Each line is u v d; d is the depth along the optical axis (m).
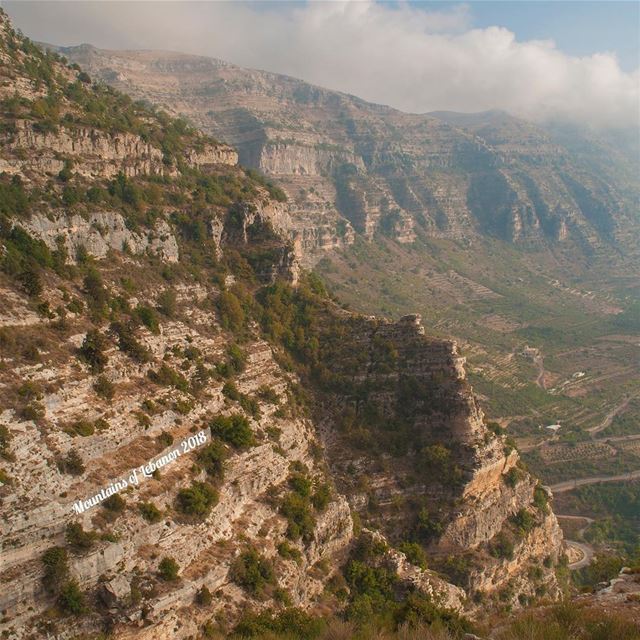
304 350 133.25
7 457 66.44
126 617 66.38
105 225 108.88
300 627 74.31
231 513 88.62
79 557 66.31
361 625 68.62
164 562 73.06
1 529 62.38
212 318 118.81
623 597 57.41
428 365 130.12
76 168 115.50
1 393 70.75
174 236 123.62
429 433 126.38
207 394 100.75
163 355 100.50
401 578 102.19
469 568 115.00
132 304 103.31
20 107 117.06
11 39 141.00
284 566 88.94
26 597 62.22
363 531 108.56
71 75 156.25
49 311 84.69
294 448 110.00
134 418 84.19
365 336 135.12
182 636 70.81
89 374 82.69
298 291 142.62
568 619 51.78
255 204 144.38
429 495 121.38
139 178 131.62
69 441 73.38
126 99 166.75
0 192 96.06
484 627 57.12
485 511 122.62
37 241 94.62
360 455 122.00
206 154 160.25
